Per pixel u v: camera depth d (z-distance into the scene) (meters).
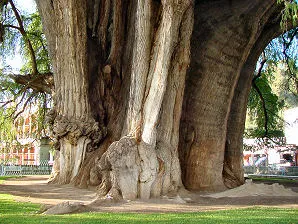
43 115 23.69
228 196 13.05
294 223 7.51
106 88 16.09
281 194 13.74
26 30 22.70
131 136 12.17
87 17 16.69
